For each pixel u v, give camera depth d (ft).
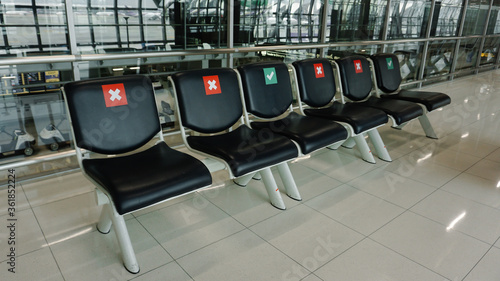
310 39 13.15
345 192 8.46
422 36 18.69
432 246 6.51
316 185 8.79
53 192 7.99
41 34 7.97
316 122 8.36
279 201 7.66
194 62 10.46
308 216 7.40
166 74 10.04
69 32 8.19
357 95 10.70
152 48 9.65
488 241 6.72
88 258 5.90
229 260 5.99
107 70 9.03
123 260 5.68
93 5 8.44
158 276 5.57
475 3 21.77
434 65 20.66
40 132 8.55
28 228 6.62
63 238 6.38
